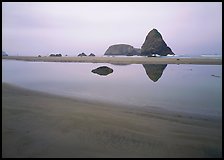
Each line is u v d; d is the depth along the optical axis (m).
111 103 11.68
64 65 36.50
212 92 14.20
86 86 16.97
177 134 7.56
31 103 11.55
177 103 11.62
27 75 23.75
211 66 29.81
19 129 7.86
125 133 7.61
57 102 11.86
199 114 9.73
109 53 102.56
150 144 6.84
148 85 17.11
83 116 9.37
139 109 10.53
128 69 28.36
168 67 29.89
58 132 7.64
